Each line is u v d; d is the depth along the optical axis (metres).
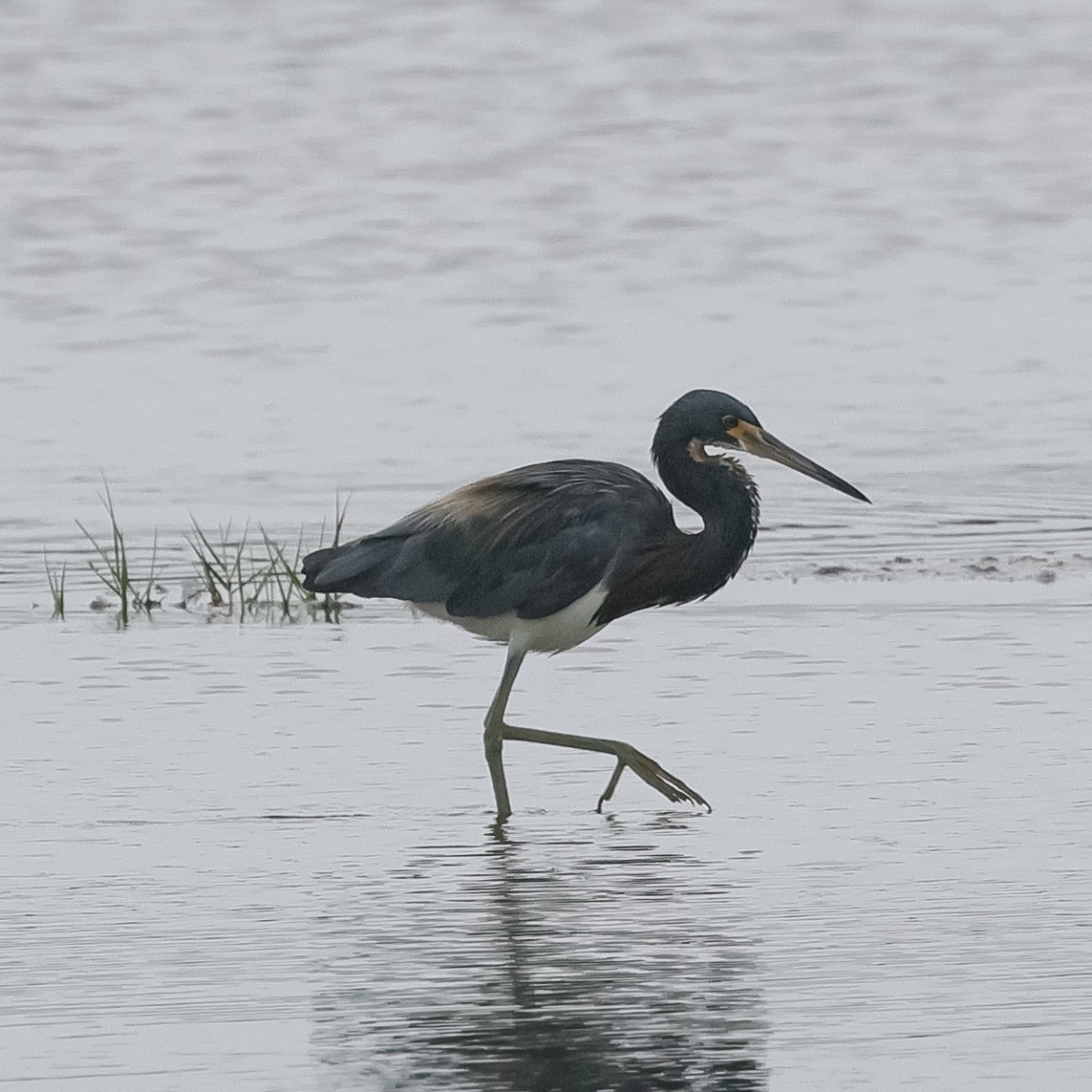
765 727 13.22
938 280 30.95
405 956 9.57
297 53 49.38
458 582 13.01
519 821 11.75
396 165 39.19
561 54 49.69
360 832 11.48
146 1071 8.29
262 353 26.59
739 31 52.16
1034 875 10.56
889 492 19.98
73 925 9.99
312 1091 8.12
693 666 14.62
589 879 10.68
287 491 19.97
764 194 37.03
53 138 41.22
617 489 13.12
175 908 10.23
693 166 39.28
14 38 50.53
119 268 31.67
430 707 13.81
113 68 47.69
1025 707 13.52
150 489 20.08
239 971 9.40
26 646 15.16
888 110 44.47
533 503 13.01
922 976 9.23
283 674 14.48
